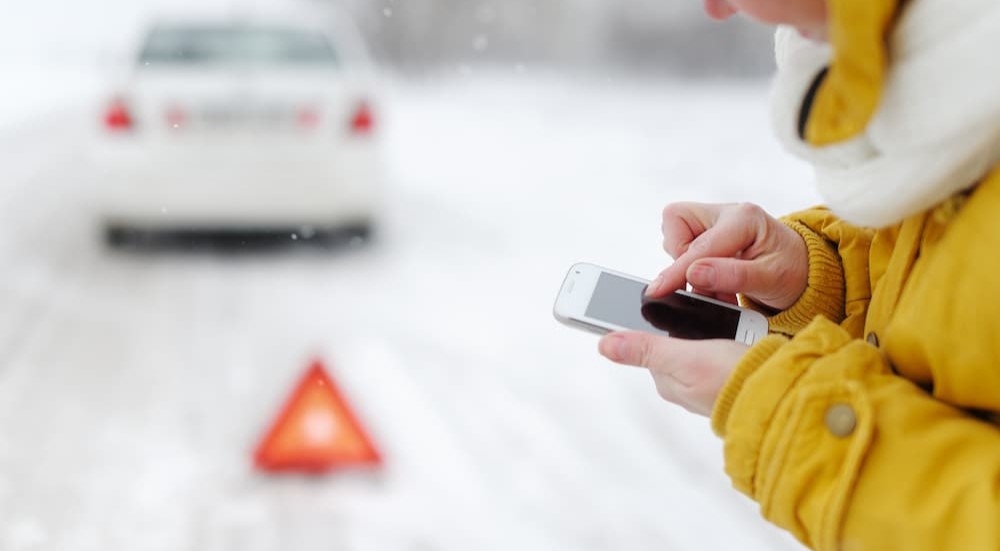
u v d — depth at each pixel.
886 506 0.83
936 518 0.81
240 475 3.16
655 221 7.76
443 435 3.47
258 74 6.13
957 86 0.76
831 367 0.88
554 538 2.76
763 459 0.89
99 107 6.11
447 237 7.09
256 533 2.80
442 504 2.97
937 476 0.82
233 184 6.04
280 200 6.10
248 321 4.89
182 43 6.47
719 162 10.44
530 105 19.20
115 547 2.73
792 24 0.86
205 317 4.97
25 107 17.42
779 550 2.68
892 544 0.83
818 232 1.30
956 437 0.83
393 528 2.82
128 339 4.59
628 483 3.10
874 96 0.76
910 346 0.89
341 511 2.92
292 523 2.85
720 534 2.77
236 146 6.03
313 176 6.09
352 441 3.20
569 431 3.51
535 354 4.37
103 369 4.16
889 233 1.05
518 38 30.83
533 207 8.47
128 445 3.38
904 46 0.78
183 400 3.80
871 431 0.84
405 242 6.90
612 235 7.17
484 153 12.30
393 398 3.83
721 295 1.30
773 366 0.90
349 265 6.17
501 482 3.11
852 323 1.20
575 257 6.45
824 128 0.81
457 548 2.71
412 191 9.36
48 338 4.59
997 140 0.79
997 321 0.80
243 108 6.02
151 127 6.01
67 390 3.90
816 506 0.86
